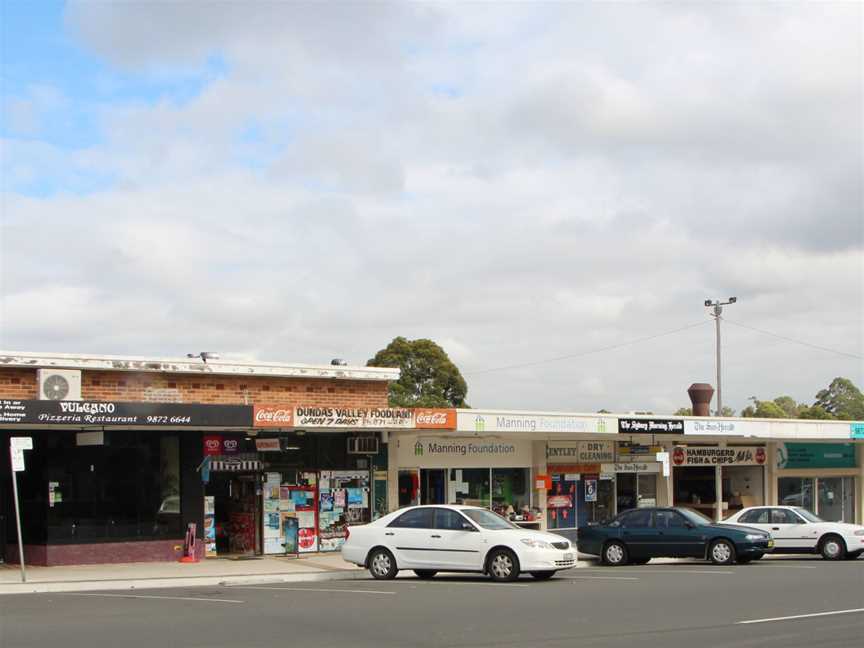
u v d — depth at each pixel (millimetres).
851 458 43156
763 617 14539
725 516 39281
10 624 14016
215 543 26391
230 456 25672
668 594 17578
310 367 26469
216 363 24891
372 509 28188
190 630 13430
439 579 21125
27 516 23484
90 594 18406
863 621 14094
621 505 35812
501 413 28562
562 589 18516
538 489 33000
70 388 22344
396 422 26172
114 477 23906
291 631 13320
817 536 26578
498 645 12094
